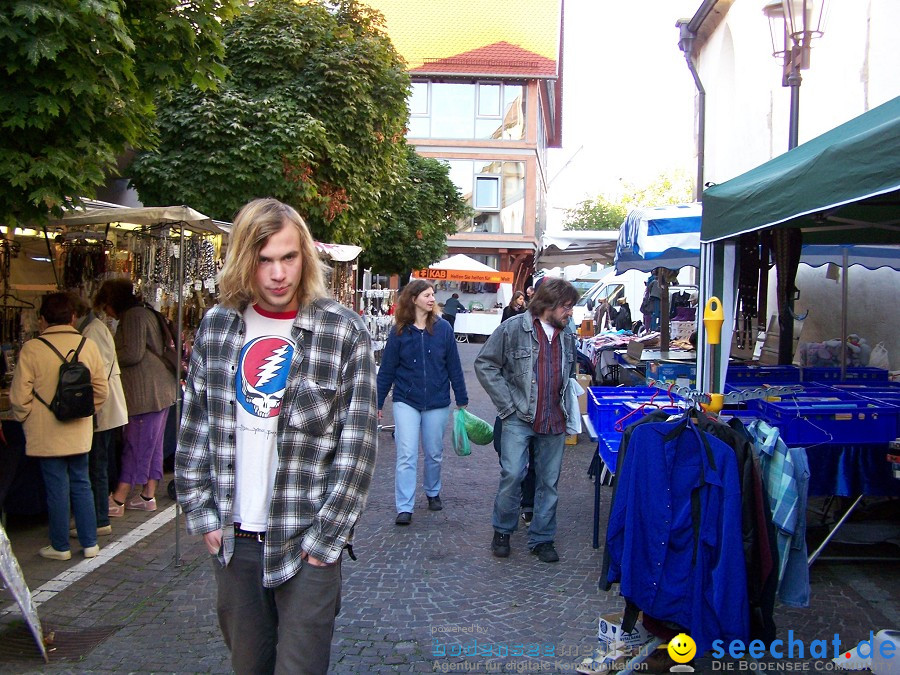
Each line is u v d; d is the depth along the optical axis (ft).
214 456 7.75
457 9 108.47
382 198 41.16
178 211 17.43
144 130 17.81
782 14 21.57
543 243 38.91
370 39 35.19
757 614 10.36
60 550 16.11
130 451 19.42
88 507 16.26
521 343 15.96
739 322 21.31
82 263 23.43
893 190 9.72
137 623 13.06
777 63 33.45
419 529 18.56
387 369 19.27
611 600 14.08
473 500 21.36
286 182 31.01
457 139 105.40
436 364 19.33
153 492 20.27
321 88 33.01
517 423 16.10
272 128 30.83
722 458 10.12
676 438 10.28
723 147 42.37
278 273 7.50
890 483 14.98
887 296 25.68
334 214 33.53
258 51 32.37
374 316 44.88
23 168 13.25
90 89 13.24
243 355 7.78
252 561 7.68
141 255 23.24
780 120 33.12
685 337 34.32
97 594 14.35
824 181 11.32
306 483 7.60
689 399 11.10
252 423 7.68
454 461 26.66
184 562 16.06
